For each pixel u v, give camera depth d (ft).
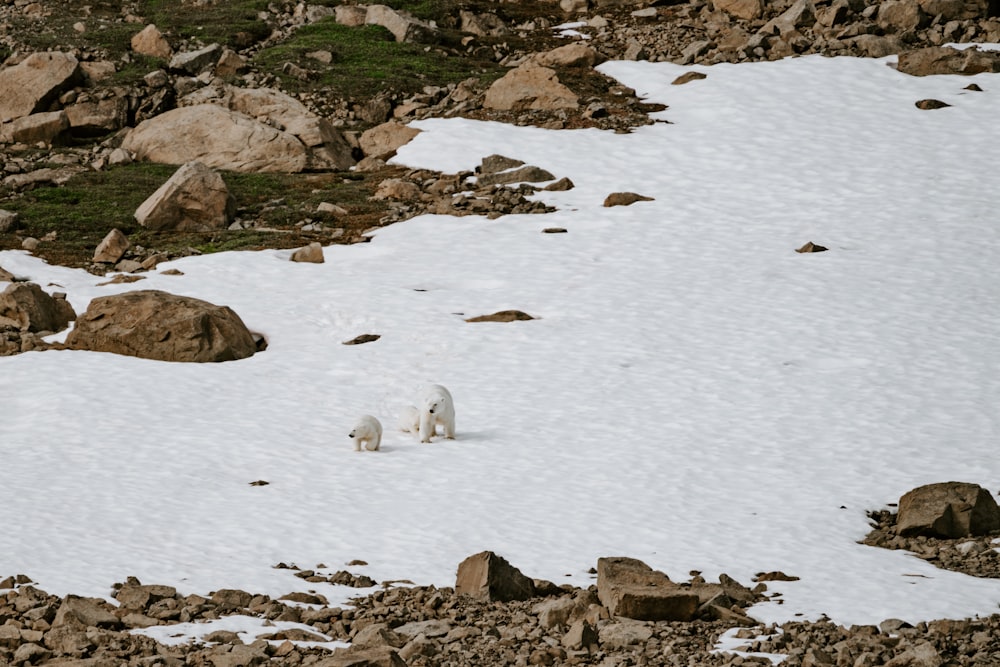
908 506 165.58
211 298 283.59
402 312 273.54
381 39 487.20
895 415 211.61
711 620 127.75
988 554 156.35
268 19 510.99
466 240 323.37
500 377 235.20
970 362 238.07
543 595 137.69
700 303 274.77
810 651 112.47
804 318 263.90
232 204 345.31
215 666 110.22
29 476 176.65
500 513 164.45
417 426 205.16
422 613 128.67
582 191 352.49
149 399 221.25
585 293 283.38
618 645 116.98
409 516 163.12
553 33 497.05
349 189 365.61
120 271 304.50
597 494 173.58
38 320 264.11
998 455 192.24
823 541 156.87
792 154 368.07
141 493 169.99
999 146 368.07
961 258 297.53
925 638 118.62
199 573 139.03
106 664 108.37
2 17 502.38
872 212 328.29
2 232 326.85
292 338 262.88
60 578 134.00
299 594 133.08
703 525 161.07
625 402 219.82
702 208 336.29
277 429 206.49
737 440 199.41
